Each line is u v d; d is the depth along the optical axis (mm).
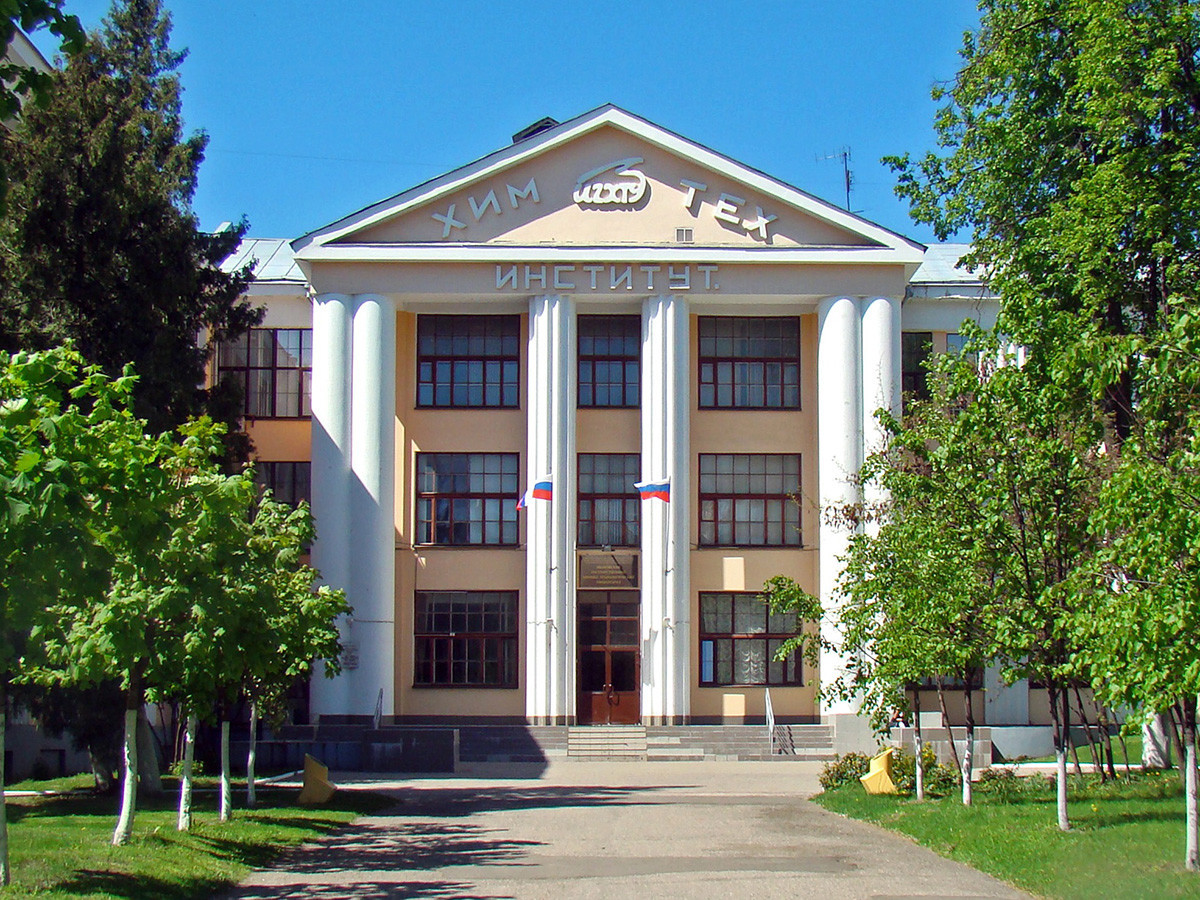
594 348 38031
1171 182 20234
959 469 17484
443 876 15008
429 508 37688
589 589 37094
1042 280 21688
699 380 38094
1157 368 12734
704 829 19812
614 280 36594
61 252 25828
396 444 37688
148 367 25938
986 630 17922
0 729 12516
